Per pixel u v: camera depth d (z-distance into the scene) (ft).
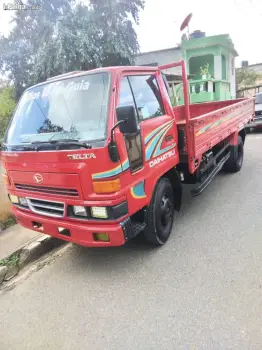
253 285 9.17
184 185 19.40
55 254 12.69
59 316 8.96
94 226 9.24
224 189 18.04
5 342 8.22
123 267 11.00
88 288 10.09
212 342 7.37
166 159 11.93
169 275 10.18
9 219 15.26
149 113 11.21
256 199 15.92
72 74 10.73
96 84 9.85
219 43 43.47
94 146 8.58
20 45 35.35
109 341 7.81
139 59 49.83
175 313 8.45
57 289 10.28
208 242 12.01
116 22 32.48
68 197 9.41
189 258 11.03
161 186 11.76
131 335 7.91
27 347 7.97
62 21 30.09
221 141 18.08
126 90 10.22
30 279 11.10
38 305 9.58
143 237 12.10
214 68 45.55
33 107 11.09
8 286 10.85
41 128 10.44
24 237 13.52
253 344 7.17
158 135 11.21
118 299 9.35
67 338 8.09
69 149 8.89
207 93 40.98
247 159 25.02
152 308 8.77
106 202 8.80
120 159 8.95
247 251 11.05
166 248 11.94
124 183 9.21
